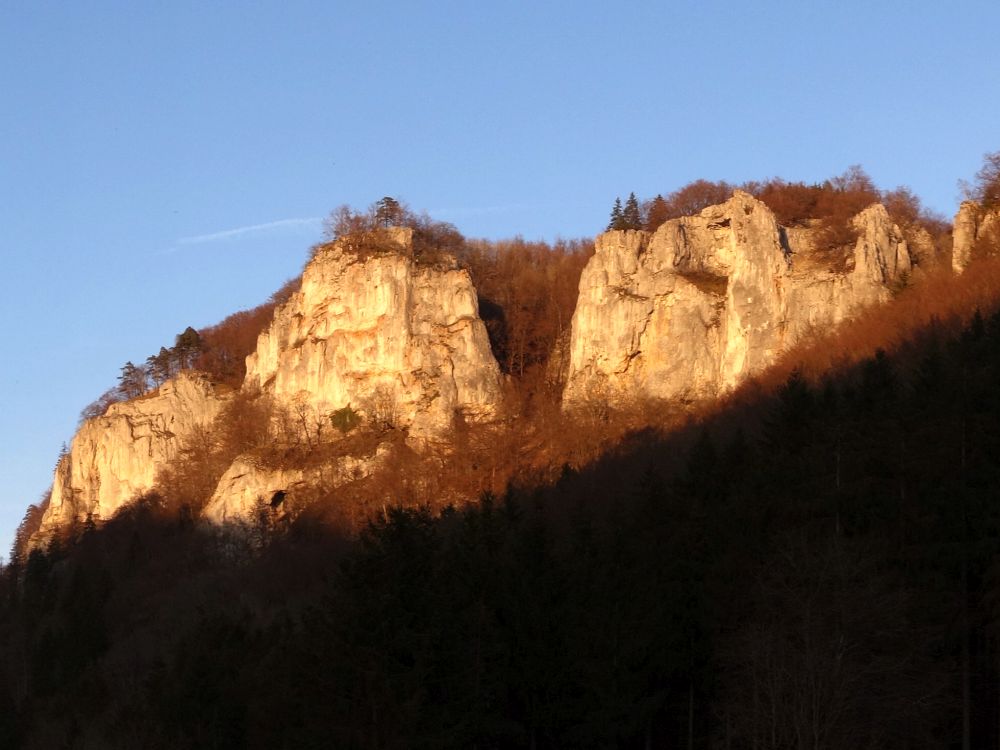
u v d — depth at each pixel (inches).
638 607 2632.9
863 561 2293.3
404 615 2503.7
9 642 5142.7
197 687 3191.4
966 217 4950.8
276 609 4335.6
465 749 2517.2
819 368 4404.5
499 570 2780.5
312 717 2453.2
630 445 4618.6
